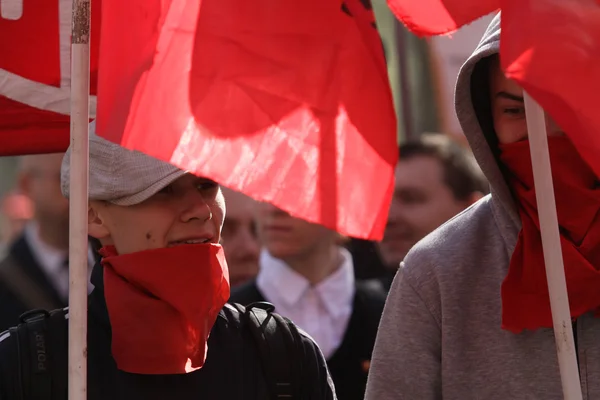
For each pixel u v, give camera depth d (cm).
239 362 473
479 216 495
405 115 1170
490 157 478
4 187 1800
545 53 365
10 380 440
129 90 381
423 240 500
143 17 385
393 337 487
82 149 404
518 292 461
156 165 450
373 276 762
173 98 387
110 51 380
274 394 470
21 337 449
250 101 397
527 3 368
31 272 795
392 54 1187
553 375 458
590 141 364
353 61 407
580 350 459
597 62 367
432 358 479
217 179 391
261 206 745
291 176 402
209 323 464
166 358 455
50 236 800
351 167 408
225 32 395
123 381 457
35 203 806
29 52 512
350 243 768
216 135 392
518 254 464
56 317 458
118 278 462
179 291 456
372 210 410
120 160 454
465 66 461
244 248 825
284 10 401
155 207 458
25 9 511
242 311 488
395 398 481
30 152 523
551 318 455
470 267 482
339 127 407
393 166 411
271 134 399
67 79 515
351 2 405
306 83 404
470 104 475
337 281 723
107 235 470
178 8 390
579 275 449
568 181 456
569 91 364
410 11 411
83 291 408
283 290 721
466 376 472
